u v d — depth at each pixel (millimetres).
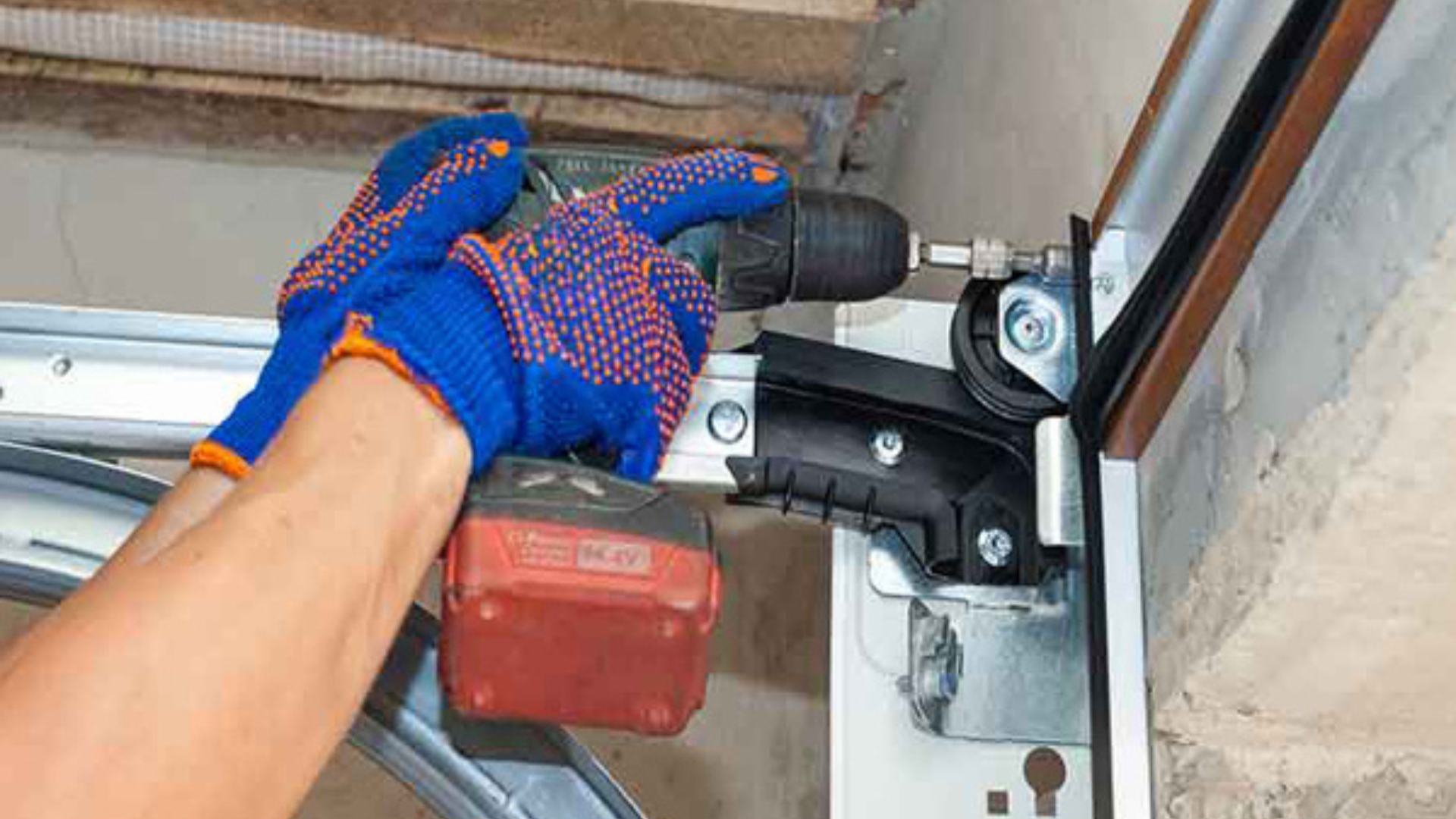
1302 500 587
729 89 1651
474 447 614
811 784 1683
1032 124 1106
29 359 819
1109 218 819
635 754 1717
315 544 540
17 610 1767
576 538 612
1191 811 738
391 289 668
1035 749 811
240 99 1772
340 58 1627
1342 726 716
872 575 842
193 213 1924
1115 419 771
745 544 1828
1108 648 753
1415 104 521
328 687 530
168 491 821
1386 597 614
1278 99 593
